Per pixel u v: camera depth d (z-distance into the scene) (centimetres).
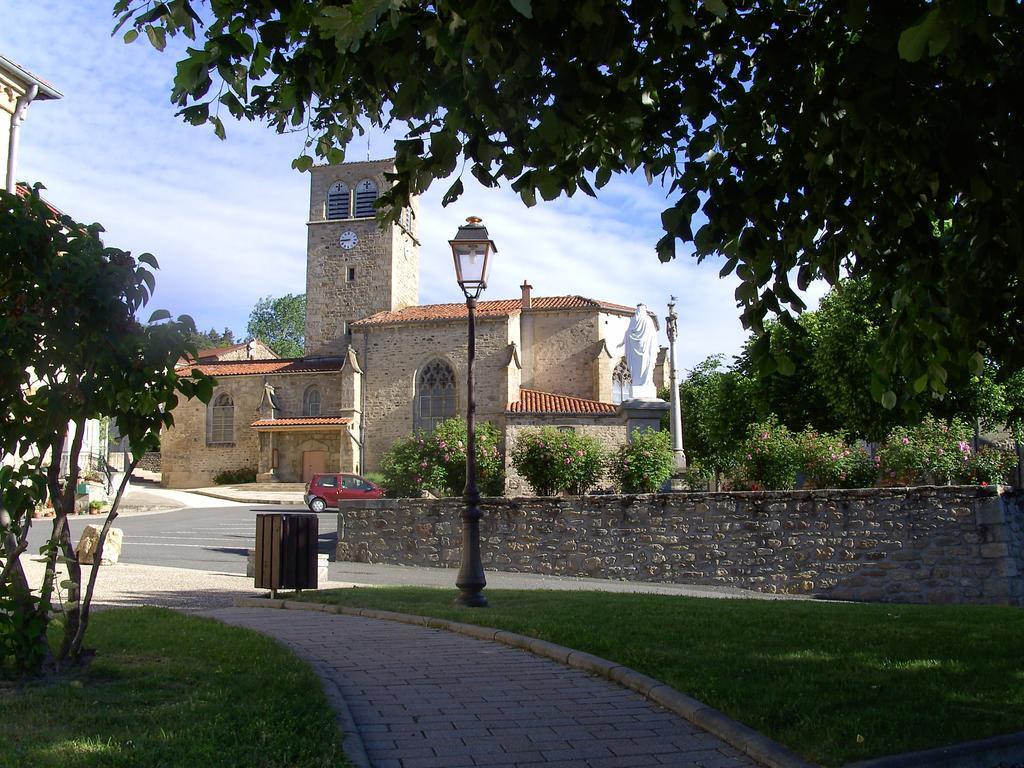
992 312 631
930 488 1523
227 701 555
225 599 1208
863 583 1549
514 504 1841
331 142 661
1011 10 453
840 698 579
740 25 532
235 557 1953
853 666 685
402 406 4784
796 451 1786
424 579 1638
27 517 636
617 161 659
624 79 489
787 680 634
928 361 655
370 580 1608
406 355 4809
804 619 944
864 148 548
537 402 4331
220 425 5125
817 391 3459
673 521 1709
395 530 1933
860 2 431
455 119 446
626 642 793
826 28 561
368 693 644
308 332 5441
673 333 2945
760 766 484
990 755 483
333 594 1219
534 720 574
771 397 3531
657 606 1066
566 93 441
